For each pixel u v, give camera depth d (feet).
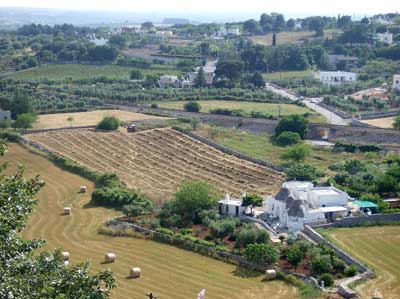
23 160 565.94
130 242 384.47
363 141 651.25
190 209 417.69
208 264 348.59
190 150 610.24
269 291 311.47
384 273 326.03
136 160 580.30
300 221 392.27
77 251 369.91
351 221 396.37
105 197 456.86
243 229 372.79
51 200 469.16
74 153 597.52
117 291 313.12
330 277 312.09
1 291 138.72
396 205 433.48
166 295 309.42
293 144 640.99
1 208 159.63
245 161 573.33
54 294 150.82
